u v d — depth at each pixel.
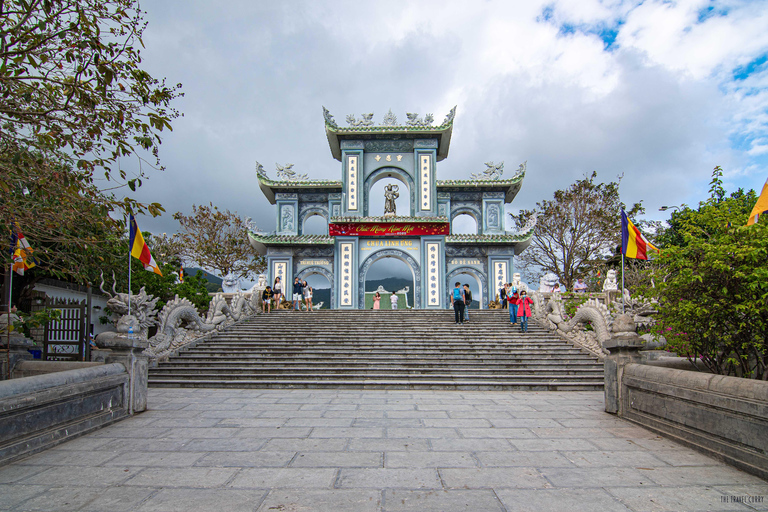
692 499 4.34
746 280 6.97
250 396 10.34
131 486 4.67
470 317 19.33
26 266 9.74
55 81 6.48
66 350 15.77
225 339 15.79
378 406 9.09
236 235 36.38
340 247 27.78
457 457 5.64
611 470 5.15
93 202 7.12
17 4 6.45
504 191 31.34
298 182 30.52
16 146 6.74
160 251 28.52
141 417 7.98
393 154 29.30
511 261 29.25
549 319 16.38
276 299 23.08
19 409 5.68
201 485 4.70
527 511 4.07
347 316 19.53
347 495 4.43
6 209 6.80
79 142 6.78
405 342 15.11
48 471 5.12
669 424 6.54
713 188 8.38
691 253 7.56
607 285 21.05
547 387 11.52
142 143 6.68
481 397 10.31
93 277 18.14
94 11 6.73
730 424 5.38
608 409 8.29
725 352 8.02
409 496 4.40
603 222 30.95
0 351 8.78
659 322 8.60
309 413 8.37
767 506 4.17
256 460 5.52
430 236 27.77
